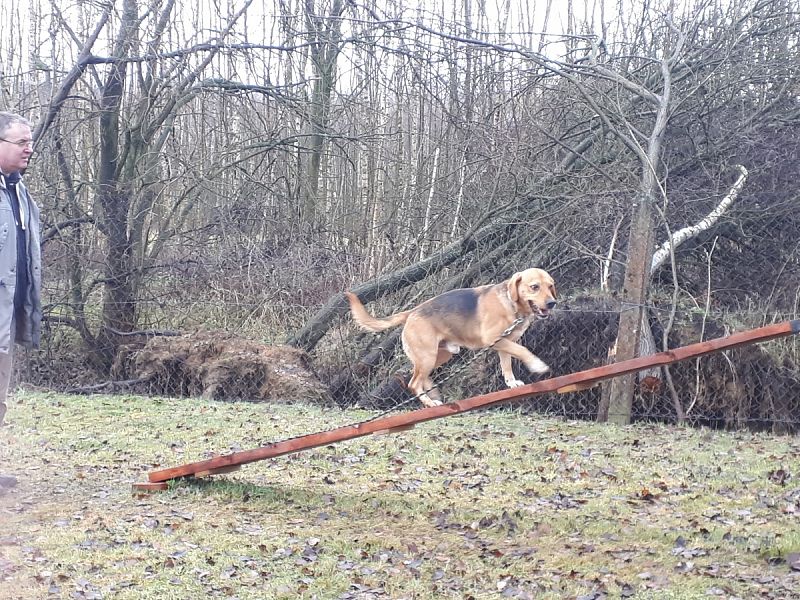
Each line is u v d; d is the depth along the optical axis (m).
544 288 7.11
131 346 11.13
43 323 11.16
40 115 11.83
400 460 6.98
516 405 10.07
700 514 5.50
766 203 10.88
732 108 11.66
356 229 12.66
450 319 7.76
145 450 7.25
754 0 11.34
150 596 3.97
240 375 10.45
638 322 9.09
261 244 11.91
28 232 5.65
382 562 4.56
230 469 5.88
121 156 11.84
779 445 7.98
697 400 9.42
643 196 9.17
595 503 5.76
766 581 4.26
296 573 4.36
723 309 10.48
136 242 11.55
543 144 11.16
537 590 4.16
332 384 10.63
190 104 13.50
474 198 11.76
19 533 4.85
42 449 7.21
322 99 12.95
